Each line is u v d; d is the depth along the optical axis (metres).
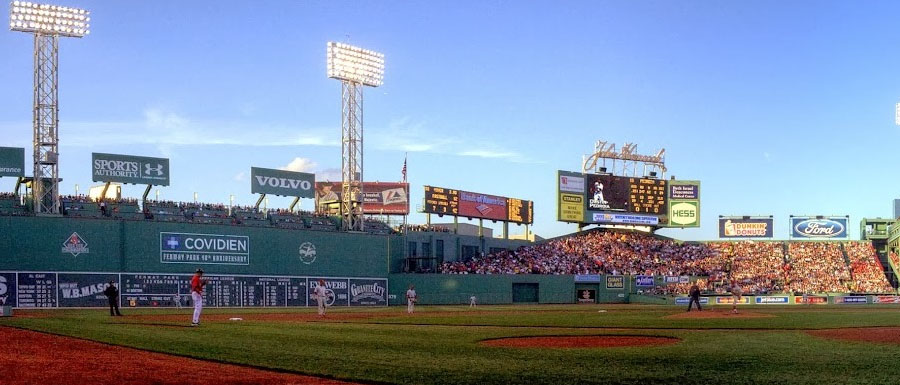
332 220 96.94
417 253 104.19
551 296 104.19
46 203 75.00
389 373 19.61
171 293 76.50
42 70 72.50
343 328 37.25
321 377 19.06
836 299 98.44
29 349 24.33
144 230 75.50
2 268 68.56
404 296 94.38
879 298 99.12
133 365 20.69
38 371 19.05
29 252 69.88
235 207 90.31
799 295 99.00
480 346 27.00
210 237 79.31
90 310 65.19
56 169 73.00
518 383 18.03
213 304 78.94
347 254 89.44
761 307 81.94
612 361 22.14
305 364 21.31
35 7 71.12
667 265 113.62
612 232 121.69
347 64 91.69
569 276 105.38
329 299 87.19
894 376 18.89
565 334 32.88
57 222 71.38
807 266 111.88
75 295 71.75
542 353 24.47
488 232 133.50
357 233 90.56
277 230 84.00
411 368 20.53
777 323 42.38
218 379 18.52
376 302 91.44
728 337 30.89
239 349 25.31
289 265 84.56
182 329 34.81
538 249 113.56
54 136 72.88
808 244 117.38
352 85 93.50
